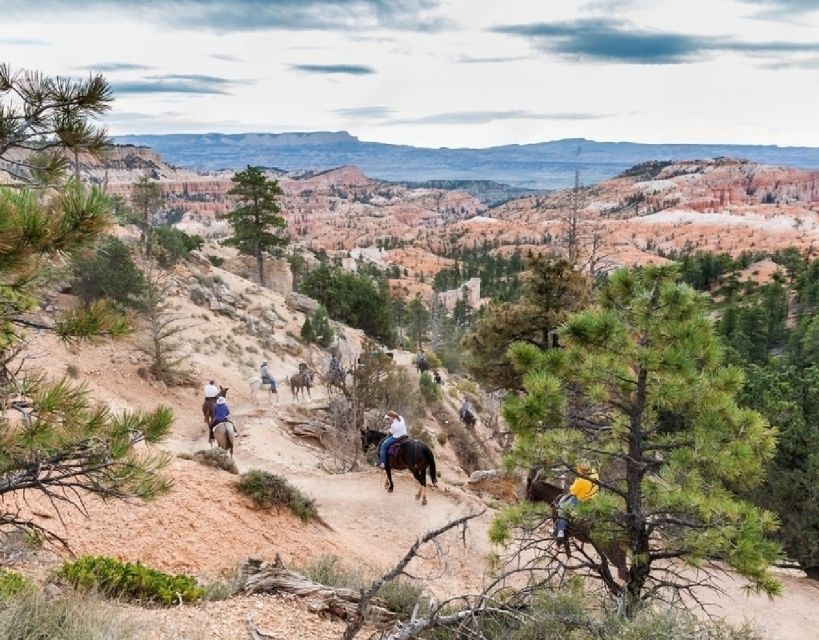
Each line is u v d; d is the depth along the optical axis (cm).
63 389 589
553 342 2505
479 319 2756
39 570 912
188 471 1588
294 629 840
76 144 565
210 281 5116
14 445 570
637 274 1064
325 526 1661
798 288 12462
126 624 666
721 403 1001
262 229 6812
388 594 1026
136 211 4950
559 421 1054
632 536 1028
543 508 1091
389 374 3241
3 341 576
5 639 565
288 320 5497
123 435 636
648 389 1050
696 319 1010
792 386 2053
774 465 1886
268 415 3166
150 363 3212
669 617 759
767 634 1396
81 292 3106
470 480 2577
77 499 1249
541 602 786
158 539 1236
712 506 973
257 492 1545
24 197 520
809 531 1814
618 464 1303
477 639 729
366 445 2283
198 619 812
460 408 4200
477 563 1625
